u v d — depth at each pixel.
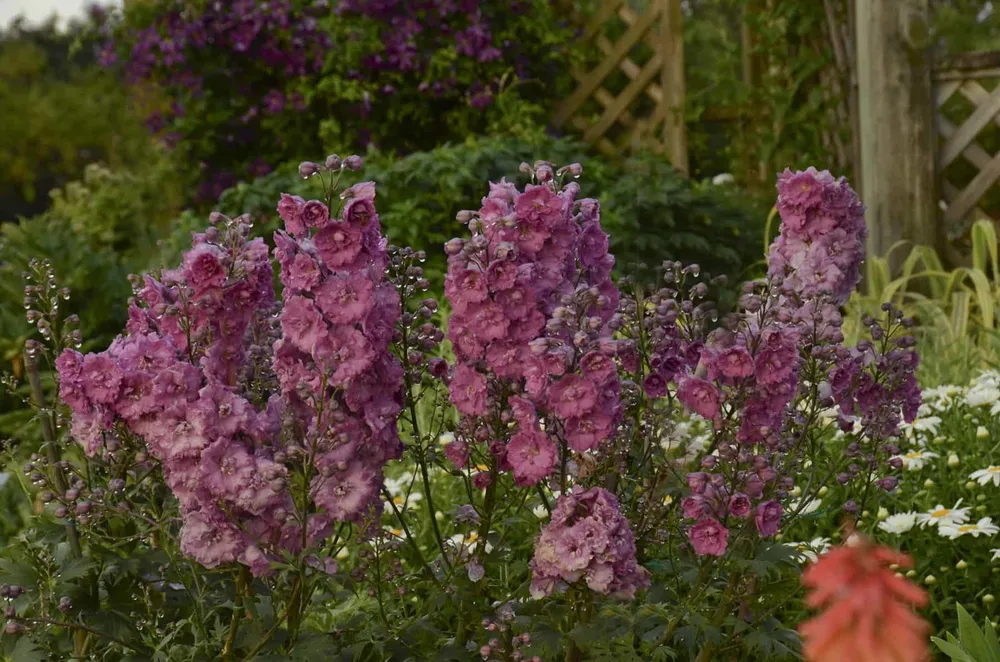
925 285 5.14
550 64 7.15
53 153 17.08
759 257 5.93
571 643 1.89
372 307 1.77
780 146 6.39
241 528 1.75
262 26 7.11
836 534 2.59
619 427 1.93
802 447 2.04
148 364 1.80
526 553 2.38
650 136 7.07
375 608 2.29
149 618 1.92
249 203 5.45
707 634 1.80
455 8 6.81
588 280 1.98
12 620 1.82
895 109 5.15
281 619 1.83
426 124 7.22
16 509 3.40
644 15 6.98
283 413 1.84
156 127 7.73
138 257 7.31
